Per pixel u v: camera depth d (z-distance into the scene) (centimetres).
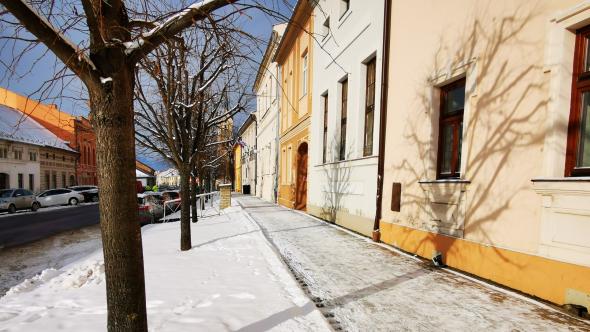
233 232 894
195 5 228
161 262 568
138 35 224
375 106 751
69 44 203
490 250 437
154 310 347
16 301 393
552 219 359
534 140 382
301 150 1492
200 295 393
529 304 363
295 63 1540
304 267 528
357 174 843
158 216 1614
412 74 620
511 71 414
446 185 520
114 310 223
